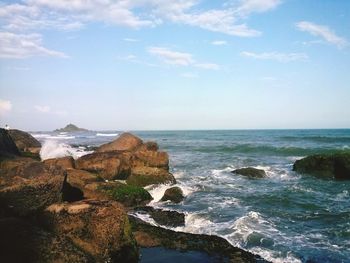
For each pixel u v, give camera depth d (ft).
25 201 28.07
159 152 78.18
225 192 61.62
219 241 36.73
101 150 92.43
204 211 48.49
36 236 25.12
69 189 46.73
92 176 55.83
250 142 210.59
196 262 32.01
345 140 199.62
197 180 73.67
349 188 66.23
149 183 64.59
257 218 45.09
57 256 24.49
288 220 44.62
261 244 36.47
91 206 28.86
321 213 47.96
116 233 28.60
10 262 22.82
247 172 81.30
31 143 103.09
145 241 36.40
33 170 30.45
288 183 72.28
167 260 32.42
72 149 106.42
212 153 138.21
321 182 73.97
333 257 33.27
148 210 49.14
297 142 196.24
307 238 38.17
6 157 32.32
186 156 126.31
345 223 43.37
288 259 32.83
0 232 24.20
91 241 27.66
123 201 51.85
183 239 37.11
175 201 55.01
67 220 27.96
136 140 93.35
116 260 28.25
